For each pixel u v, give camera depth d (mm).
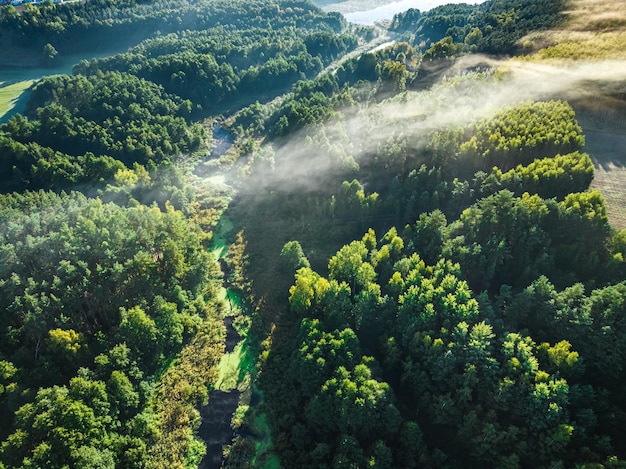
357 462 64062
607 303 65625
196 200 142875
